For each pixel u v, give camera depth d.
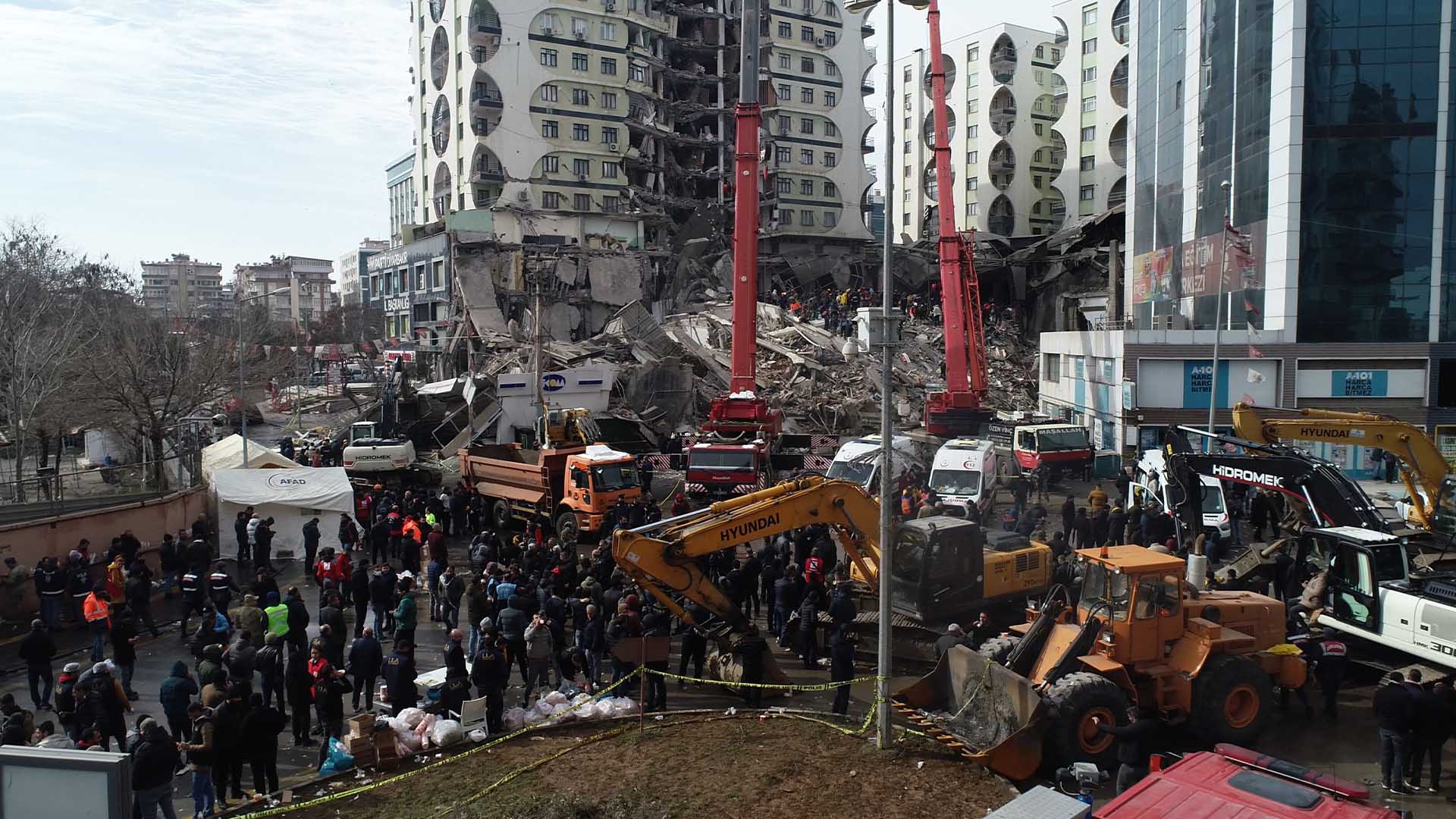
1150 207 52.28
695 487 31.06
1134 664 12.67
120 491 25.06
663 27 87.81
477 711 13.62
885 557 12.76
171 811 10.95
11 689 16.09
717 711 14.59
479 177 79.50
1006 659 13.29
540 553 19.66
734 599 17.88
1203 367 37.47
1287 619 16.66
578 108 82.44
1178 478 20.64
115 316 41.47
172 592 22.30
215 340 43.16
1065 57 96.06
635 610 15.65
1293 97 36.00
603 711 14.30
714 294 67.06
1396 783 11.56
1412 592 14.71
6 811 8.31
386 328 78.75
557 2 80.62
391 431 40.78
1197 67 44.59
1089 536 22.83
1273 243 37.41
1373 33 35.47
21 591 19.95
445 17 82.88
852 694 15.45
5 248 41.00
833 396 48.09
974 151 99.75
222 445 32.38
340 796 11.73
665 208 87.75
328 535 25.86
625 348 50.00
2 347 32.03
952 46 101.38
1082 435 36.25
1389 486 33.91
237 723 11.68
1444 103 35.31
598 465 26.73
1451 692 11.63
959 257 39.12
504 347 50.25
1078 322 69.00
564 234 73.94
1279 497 25.97
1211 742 12.59
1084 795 10.47
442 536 21.23
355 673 14.55
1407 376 36.41
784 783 11.87
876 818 10.90
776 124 95.88
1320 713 14.32
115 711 12.69
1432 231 35.84
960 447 30.06
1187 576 15.89
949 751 12.73
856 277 86.19
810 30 97.00
